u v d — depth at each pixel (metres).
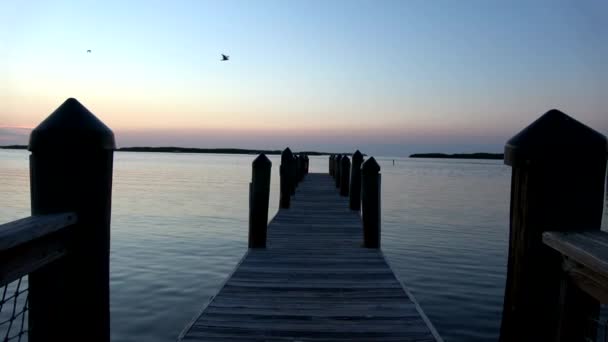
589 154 1.82
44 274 1.79
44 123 1.81
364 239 6.29
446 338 5.91
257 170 6.22
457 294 7.59
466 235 12.94
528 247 1.85
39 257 1.60
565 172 1.82
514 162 1.89
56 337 1.80
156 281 8.14
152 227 13.73
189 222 14.80
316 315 3.68
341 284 4.54
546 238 1.75
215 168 68.31
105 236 1.88
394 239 12.30
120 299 7.20
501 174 69.19
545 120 1.90
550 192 1.83
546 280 1.82
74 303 1.83
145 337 5.85
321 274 4.90
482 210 19.17
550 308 1.82
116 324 6.24
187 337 3.21
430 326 3.46
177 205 19.50
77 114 1.84
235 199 22.36
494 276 8.65
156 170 57.91
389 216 16.97
